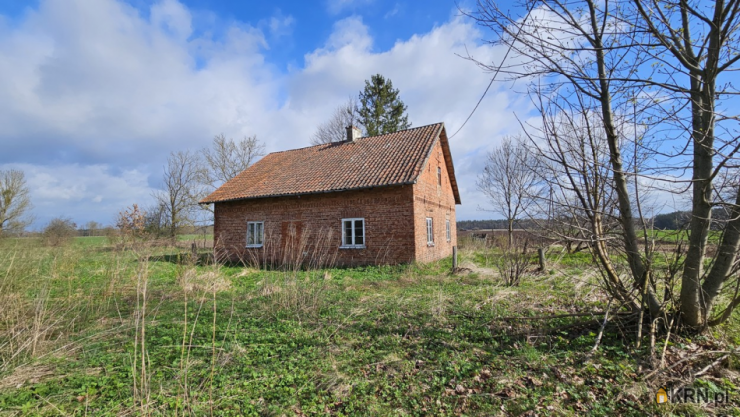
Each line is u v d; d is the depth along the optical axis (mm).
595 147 5008
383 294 8797
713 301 4953
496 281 10227
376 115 35312
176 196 33125
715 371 4078
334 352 5293
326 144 21703
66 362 5133
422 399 3963
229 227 18688
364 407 3830
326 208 15867
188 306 8258
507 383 4180
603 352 4727
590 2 4789
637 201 4797
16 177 29578
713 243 4875
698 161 4590
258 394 4164
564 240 5613
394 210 14539
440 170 19344
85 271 12875
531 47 4609
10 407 3895
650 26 3996
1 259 8328
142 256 9281
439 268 13750
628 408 3562
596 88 4895
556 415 3539
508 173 23734
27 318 6480
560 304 7238
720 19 3893
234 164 34812
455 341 5488
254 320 6980
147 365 4969
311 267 14539
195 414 3688
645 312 5156
